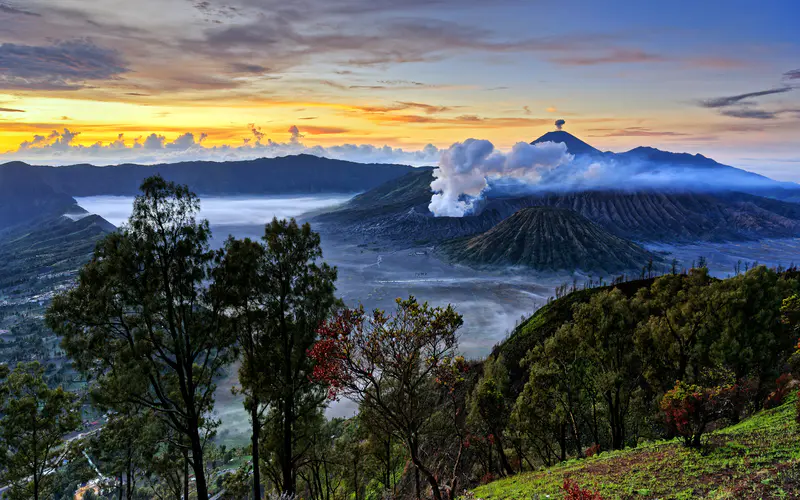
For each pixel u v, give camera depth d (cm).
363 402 2233
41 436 3641
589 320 4203
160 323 3005
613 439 4003
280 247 3316
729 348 4009
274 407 3631
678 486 1889
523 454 4400
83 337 2762
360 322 2058
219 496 5775
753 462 1958
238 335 3344
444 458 3806
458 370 2144
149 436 3659
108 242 2744
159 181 2852
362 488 5322
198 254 2991
